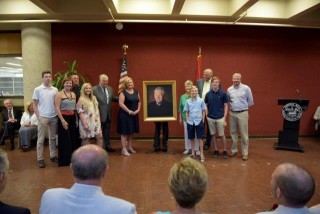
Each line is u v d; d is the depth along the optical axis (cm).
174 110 591
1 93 758
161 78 730
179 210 133
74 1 632
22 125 631
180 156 570
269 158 550
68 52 712
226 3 660
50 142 518
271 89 753
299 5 623
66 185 404
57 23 704
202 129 536
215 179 430
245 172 464
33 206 336
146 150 624
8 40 741
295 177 130
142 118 734
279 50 747
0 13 632
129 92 586
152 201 352
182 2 557
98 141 522
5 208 135
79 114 500
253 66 744
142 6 651
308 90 759
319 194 364
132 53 722
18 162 524
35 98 484
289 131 620
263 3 670
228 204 342
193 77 734
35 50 670
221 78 738
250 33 737
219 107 551
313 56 754
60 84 646
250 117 757
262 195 368
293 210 132
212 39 730
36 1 538
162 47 725
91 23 710
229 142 704
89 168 140
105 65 720
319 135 762
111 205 138
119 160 541
